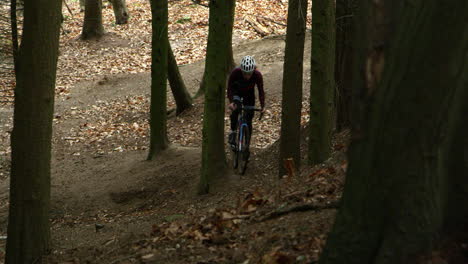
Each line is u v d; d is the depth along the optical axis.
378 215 3.97
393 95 3.75
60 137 21.33
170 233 8.55
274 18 34.72
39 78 8.43
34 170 8.66
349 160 4.11
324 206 7.32
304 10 10.98
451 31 3.57
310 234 6.39
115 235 10.48
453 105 3.73
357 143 4.00
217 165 13.34
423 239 3.88
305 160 12.89
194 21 36.25
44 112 8.60
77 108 24.73
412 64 3.66
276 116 20.42
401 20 3.67
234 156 14.07
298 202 8.04
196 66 28.44
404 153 3.81
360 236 4.04
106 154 19.19
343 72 12.86
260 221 7.76
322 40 10.72
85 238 10.90
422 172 3.81
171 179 15.20
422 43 3.63
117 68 30.36
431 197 3.85
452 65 3.62
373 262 4.00
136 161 17.78
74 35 37.06
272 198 8.85
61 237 11.21
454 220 4.05
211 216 9.10
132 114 23.41
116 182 16.05
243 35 32.31
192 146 19.17
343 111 13.08
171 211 12.40
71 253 9.07
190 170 15.40
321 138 11.03
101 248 9.02
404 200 3.86
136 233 9.77
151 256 7.39
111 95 26.16
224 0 12.44
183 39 33.31
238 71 12.98
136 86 26.92
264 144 18.05
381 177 3.91
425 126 3.73
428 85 3.66
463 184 4.07
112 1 38.19
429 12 3.60
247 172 13.85
